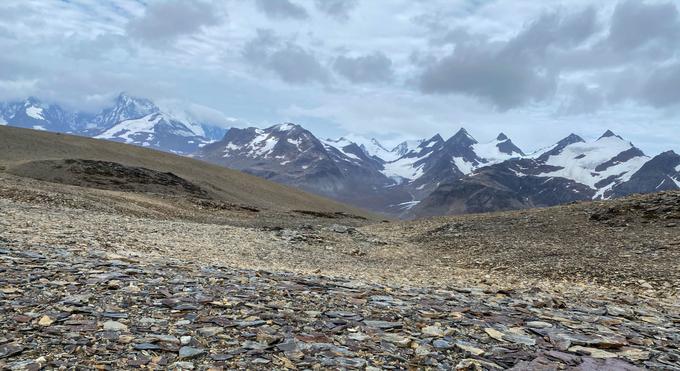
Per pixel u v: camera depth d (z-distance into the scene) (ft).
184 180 386.93
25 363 20.99
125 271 40.78
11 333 24.50
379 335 29.37
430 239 136.98
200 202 225.15
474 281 68.39
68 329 25.61
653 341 34.40
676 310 52.75
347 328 30.42
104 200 151.33
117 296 32.71
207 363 23.06
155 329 27.02
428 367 24.94
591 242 106.52
